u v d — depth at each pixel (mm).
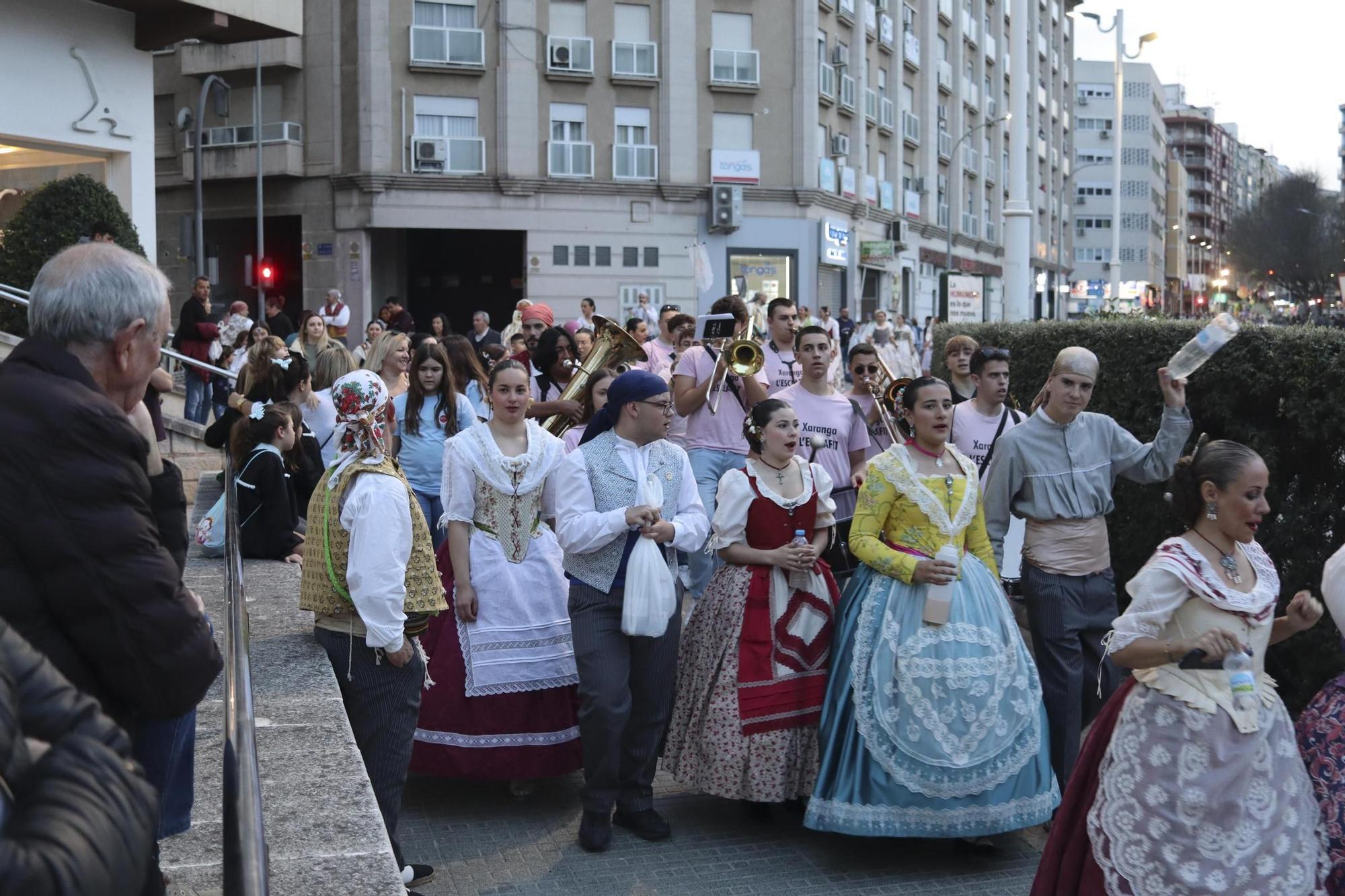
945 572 4879
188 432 12219
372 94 30969
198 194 24922
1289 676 6148
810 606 5188
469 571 5457
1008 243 18391
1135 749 3797
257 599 6102
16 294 11602
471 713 5402
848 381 22109
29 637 2303
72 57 14172
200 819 3600
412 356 7992
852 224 38688
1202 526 3904
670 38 33219
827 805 4848
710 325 8016
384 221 31344
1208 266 158000
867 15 39594
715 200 33531
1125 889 3762
